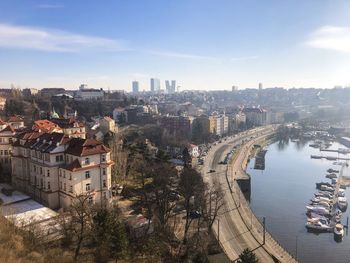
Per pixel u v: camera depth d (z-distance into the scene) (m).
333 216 156.88
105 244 78.31
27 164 129.75
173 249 99.75
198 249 101.75
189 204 129.25
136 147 175.88
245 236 122.69
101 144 119.62
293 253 123.81
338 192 191.88
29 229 80.44
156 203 124.19
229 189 173.62
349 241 134.62
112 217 82.56
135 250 90.25
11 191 124.50
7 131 150.50
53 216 101.94
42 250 71.31
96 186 117.38
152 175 146.50
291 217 156.88
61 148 118.69
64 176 115.19
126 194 138.12
